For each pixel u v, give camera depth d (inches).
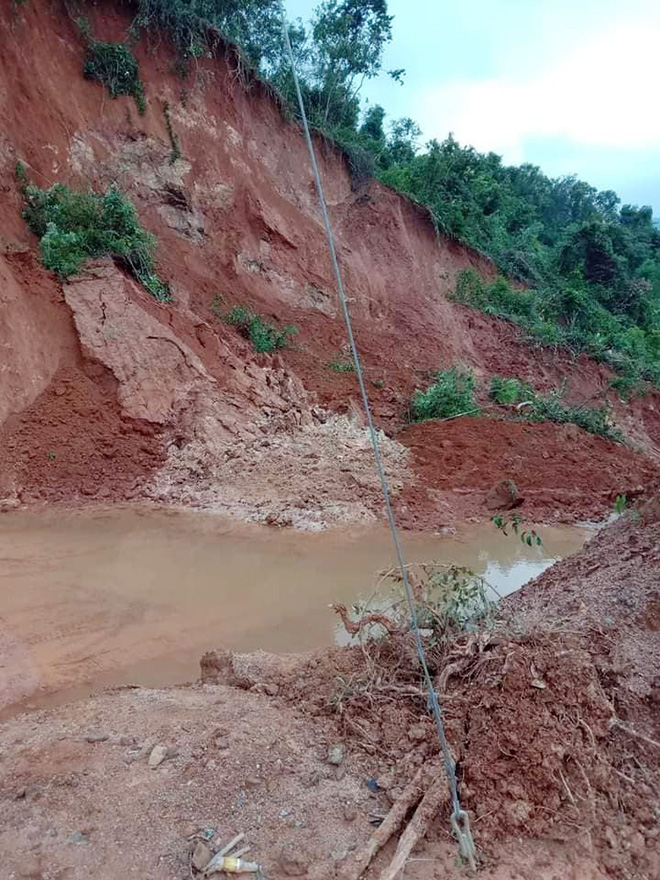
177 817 135.0
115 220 593.9
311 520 411.2
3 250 537.6
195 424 505.0
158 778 146.6
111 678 226.8
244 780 145.8
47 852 125.3
